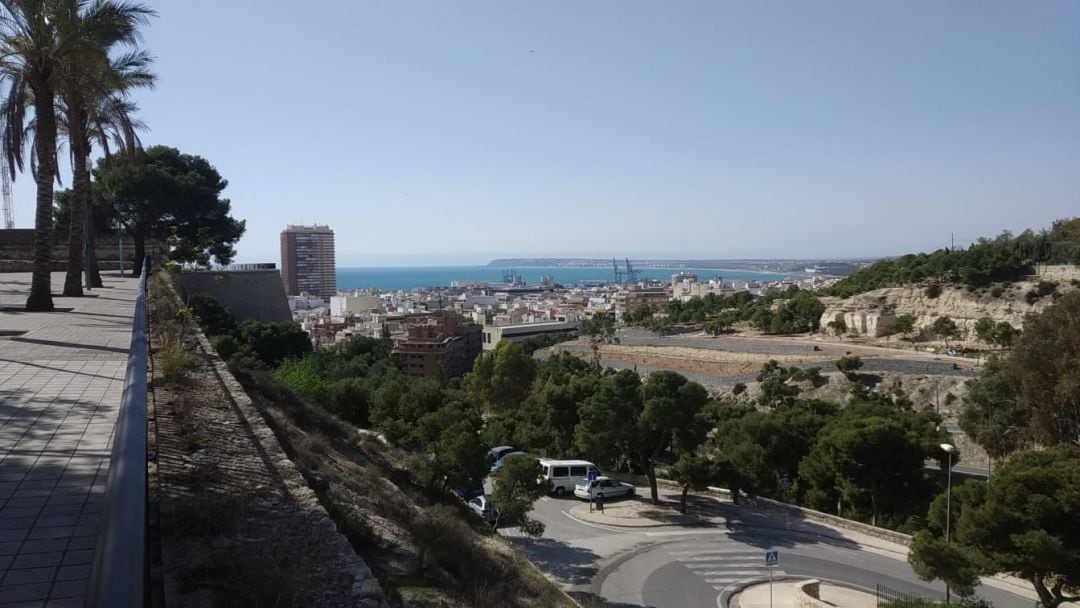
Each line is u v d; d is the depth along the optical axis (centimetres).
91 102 2267
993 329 6819
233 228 5075
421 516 1127
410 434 2966
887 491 3288
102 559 196
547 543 2900
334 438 1769
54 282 3148
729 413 5097
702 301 12975
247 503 666
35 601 386
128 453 275
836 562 2731
